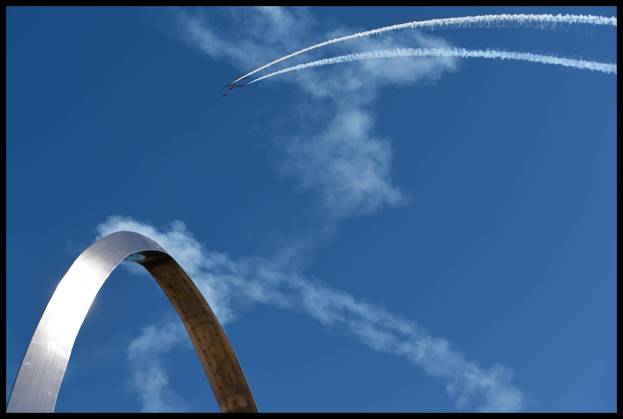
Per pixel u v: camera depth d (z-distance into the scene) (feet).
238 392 90.27
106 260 73.15
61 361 63.05
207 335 89.92
